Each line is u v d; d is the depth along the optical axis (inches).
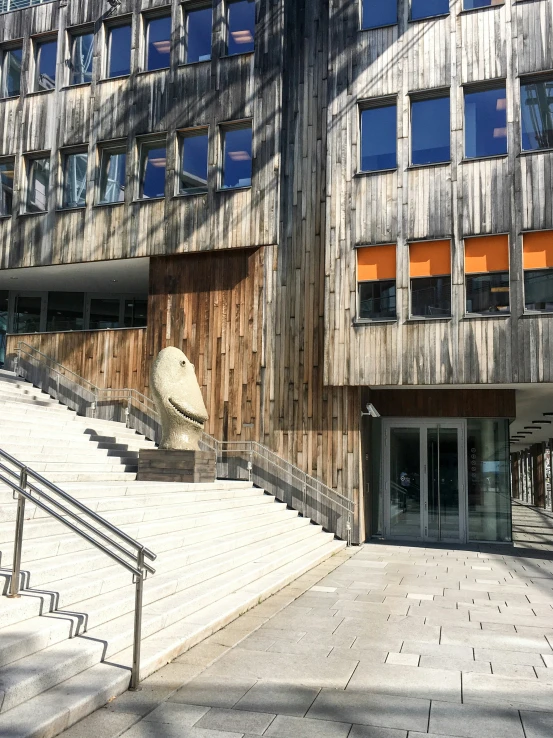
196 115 729.0
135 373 720.3
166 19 767.7
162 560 325.1
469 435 680.4
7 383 675.4
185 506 431.8
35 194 805.2
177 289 721.0
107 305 920.3
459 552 596.7
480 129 610.9
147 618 264.2
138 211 739.4
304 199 679.7
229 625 305.4
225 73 722.8
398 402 687.7
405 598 381.1
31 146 805.9
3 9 854.5
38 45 834.8
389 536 689.6
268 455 658.8
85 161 786.2
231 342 688.4
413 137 633.6
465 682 234.8
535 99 593.9
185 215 717.9
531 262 574.9
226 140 721.6
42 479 232.5
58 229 776.9
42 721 172.9
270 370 669.9
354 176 643.5
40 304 929.5
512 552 603.5
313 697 216.8
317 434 644.1
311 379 652.7
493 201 590.6
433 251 608.4
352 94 656.4
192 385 572.7
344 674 241.0
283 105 701.3
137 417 707.4
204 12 748.0
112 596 268.5
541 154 581.0
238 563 392.5
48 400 693.3
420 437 692.1
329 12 681.0
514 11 607.2
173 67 746.8
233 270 699.4
